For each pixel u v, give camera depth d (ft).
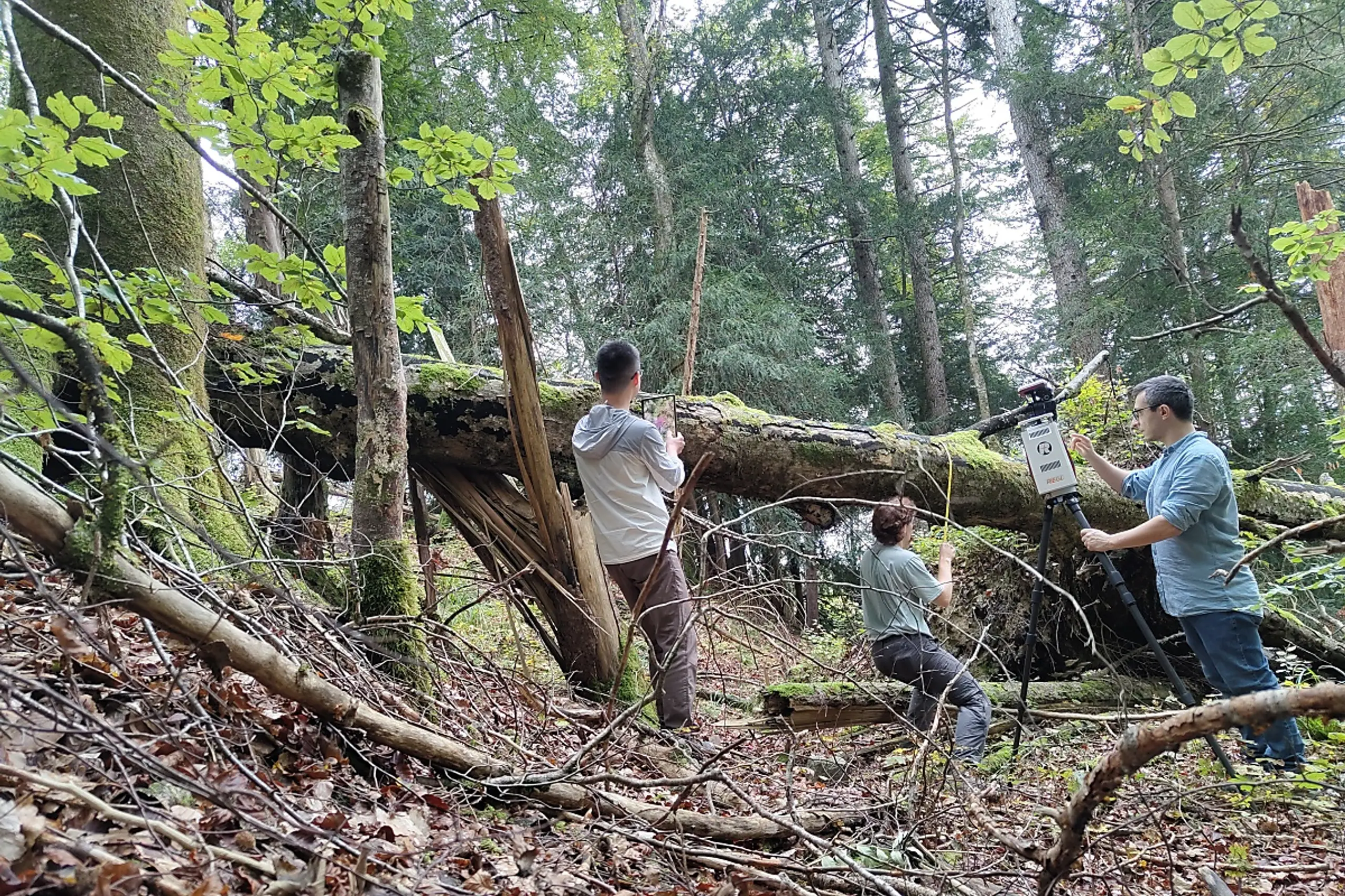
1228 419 40.24
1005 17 51.47
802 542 22.31
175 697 6.48
